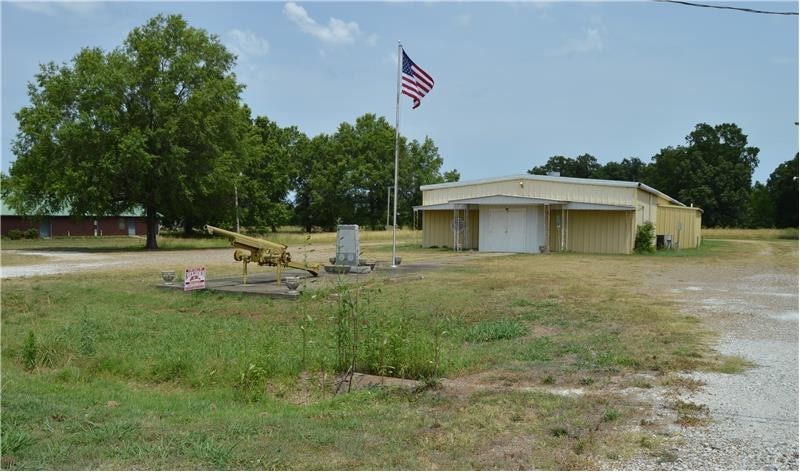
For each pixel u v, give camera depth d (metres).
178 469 4.40
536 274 18.66
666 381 6.67
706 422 5.34
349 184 73.62
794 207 74.00
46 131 34.31
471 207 32.41
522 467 4.42
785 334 9.26
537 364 7.66
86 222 58.94
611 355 7.92
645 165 94.19
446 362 7.61
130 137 34.22
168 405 6.32
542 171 98.12
